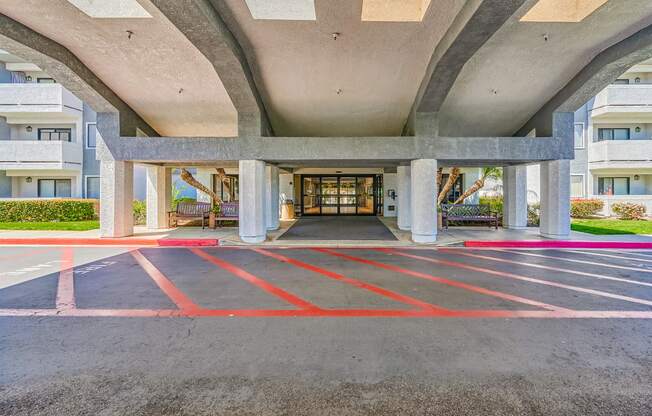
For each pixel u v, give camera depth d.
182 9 6.00
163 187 13.75
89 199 17.50
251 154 10.19
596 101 17.81
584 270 6.89
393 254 8.70
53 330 3.96
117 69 9.10
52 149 17.27
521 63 8.62
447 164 12.45
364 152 10.09
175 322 4.19
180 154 10.29
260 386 2.80
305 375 2.96
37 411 2.50
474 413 2.47
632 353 3.36
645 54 7.74
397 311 4.55
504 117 11.01
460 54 7.36
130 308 4.70
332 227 14.32
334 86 9.59
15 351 3.44
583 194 18.41
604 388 2.77
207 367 3.11
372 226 14.66
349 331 3.90
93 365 3.16
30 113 17.69
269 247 9.80
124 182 10.84
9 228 13.14
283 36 7.74
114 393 2.72
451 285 5.81
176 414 2.46
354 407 2.53
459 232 12.18
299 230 13.34
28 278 6.32
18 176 18.83
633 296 5.17
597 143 17.80
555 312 4.50
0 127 18.14
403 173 13.30
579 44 7.99
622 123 18.42
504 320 4.22
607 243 9.59
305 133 12.33
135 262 7.74
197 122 11.59
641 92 17.11
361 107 10.64
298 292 5.43
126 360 3.25
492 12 5.84
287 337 3.74
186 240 10.27
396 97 10.10
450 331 3.89
